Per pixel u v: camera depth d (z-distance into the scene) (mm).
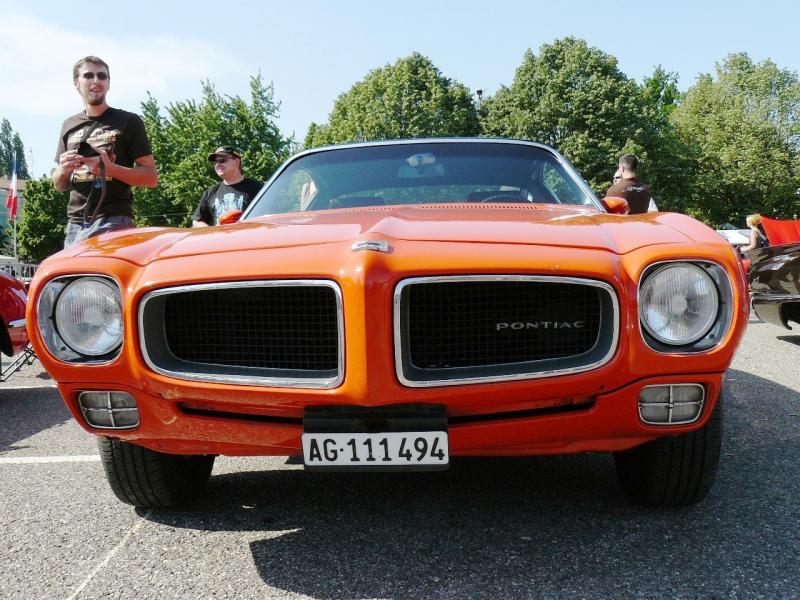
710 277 1858
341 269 1798
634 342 1838
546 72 38750
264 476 2830
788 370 5031
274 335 1928
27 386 5449
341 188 3141
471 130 39875
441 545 2096
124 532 2287
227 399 1899
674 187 40188
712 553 1977
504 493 2529
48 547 2180
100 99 4148
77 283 1987
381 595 1798
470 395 1813
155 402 1970
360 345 1765
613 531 2150
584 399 1904
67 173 4020
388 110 38625
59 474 2986
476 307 1896
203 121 31422
